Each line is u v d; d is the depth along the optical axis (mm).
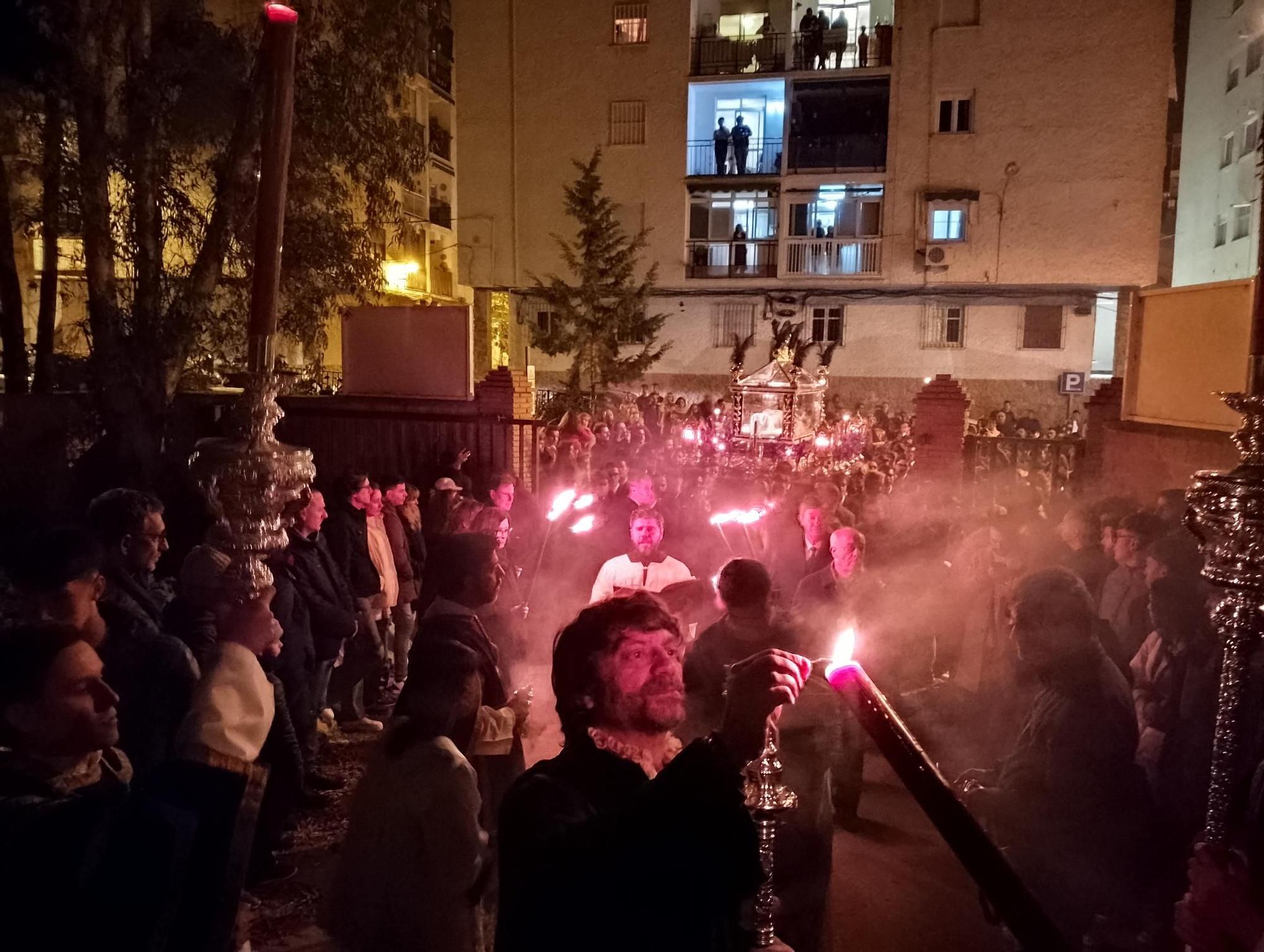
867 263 26891
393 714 2510
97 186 8727
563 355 28938
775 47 28172
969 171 25797
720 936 1348
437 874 2322
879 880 4270
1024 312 26391
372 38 9523
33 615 2361
